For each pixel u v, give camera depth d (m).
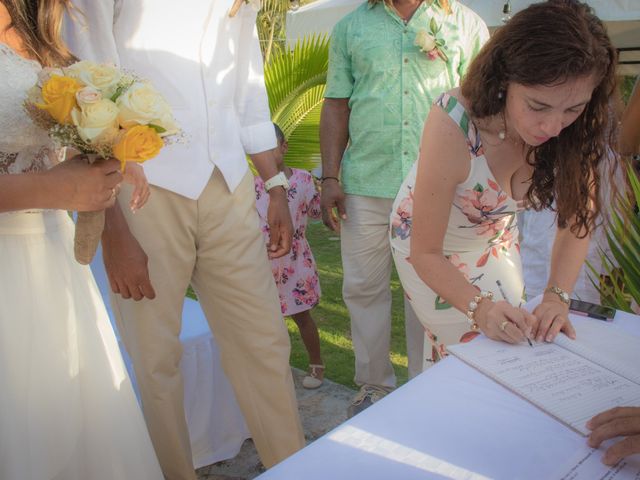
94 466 1.66
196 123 1.98
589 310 1.63
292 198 3.28
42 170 1.52
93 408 1.65
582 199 1.74
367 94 2.83
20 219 1.50
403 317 4.50
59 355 1.55
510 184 1.82
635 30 5.54
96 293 1.72
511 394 1.22
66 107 1.26
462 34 2.83
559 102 1.43
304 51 4.41
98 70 1.32
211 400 2.59
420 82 2.77
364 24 2.84
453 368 1.33
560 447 1.06
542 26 1.41
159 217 1.98
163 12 1.92
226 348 2.26
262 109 2.30
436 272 1.70
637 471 1.00
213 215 2.06
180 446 2.13
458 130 1.68
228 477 2.57
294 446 2.29
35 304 1.51
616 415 1.07
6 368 1.46
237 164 2.12
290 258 3.22
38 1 1.49
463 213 1.87
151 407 2.09
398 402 1.18
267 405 2.27
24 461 1.49
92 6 1.78
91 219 1.51
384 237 2.93
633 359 1.37
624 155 2.29
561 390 1.22
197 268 2.17
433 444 1.05
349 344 3.98
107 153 1.33
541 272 3.29
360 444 1.04
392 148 2.80
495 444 1.06
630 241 2.01
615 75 1.59
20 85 1.39
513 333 1.45
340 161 3.05
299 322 3.28
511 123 1.63
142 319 2.02
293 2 8.99
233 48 2.12
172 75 1.94
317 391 3.29
